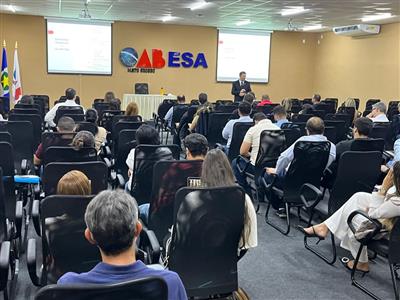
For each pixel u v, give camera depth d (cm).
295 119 645
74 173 219
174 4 914
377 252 284
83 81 1234
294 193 393
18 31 1172
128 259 121
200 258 217
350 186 351
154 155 328
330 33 1378
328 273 326
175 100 1001
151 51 1284
